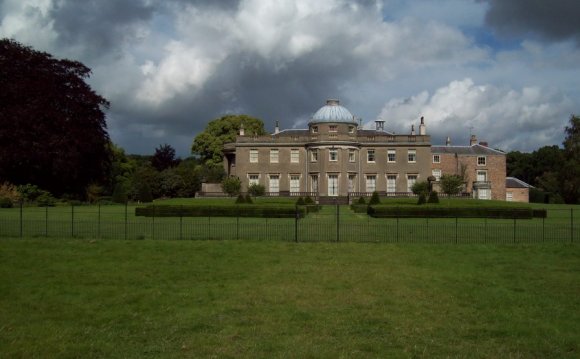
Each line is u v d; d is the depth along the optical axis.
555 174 91.69
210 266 20.00
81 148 59.09
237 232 27.58
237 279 17.95
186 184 81.69
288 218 40.69
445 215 42.34
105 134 64.06
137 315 13.78
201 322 13.15
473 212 42.31
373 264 20.50
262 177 78.50
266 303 14.97
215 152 99.38
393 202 56.09
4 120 53.47
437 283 17.47
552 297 15.77
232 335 12.17
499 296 15.81
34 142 55.22
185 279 17.94
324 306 14.69
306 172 77.50
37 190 55.94
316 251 22.98
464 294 16.03
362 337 12.11
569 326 12.98
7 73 56.75
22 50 59.09
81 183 64.00
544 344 11.71
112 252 22.56
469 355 11.05
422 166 77.31
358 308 14.55
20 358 10.77
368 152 77.69
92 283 17.30
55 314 13.84
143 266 19.94
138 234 28.84
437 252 22.92
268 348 11.30
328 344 11.61
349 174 75.75
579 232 31.33
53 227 31.67
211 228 31.98
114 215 41.34
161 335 12.19
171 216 41.62
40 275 18.34
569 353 11.23
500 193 90.50
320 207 55.91
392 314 13.99
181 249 23.25
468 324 13.18
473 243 25.69
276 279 17.91
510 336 12.28
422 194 53.69
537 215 42.78
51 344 11.53
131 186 78.50
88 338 11.98
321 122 76.00
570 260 21.42
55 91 58.44
